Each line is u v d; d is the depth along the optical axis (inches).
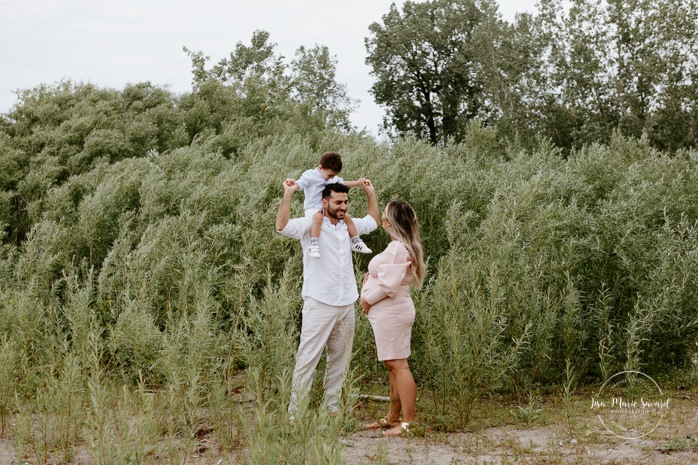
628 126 1433.3
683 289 277.9
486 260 281.6
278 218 215.2
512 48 1662.2
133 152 641.6
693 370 281.4
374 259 219.0
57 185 537.6
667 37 1402.6
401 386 214.5
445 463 184.2
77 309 275.0
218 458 187.5
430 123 2166.6
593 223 315.9
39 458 190.4
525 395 270.1
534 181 321.1
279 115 869.8
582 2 1508.4
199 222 361.4
